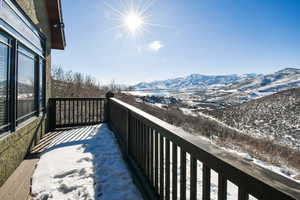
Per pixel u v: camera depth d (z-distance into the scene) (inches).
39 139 155.3
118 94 582.2
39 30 149.0
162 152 65.8
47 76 187.2
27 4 119.3
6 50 92.3
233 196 80.3
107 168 104.0
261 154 334.6
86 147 139.6
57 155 123.3
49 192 80.8
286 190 22.1
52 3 177.9
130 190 83.4
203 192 40.1
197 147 41.7
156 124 68.5
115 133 171.0
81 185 86.2
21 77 114.0
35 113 147.6
